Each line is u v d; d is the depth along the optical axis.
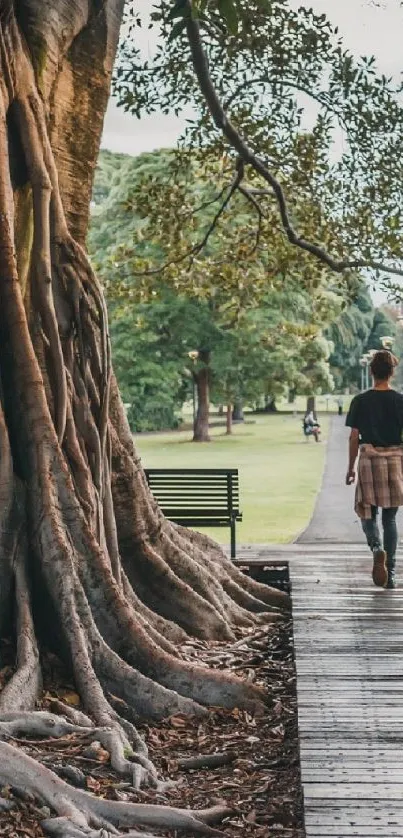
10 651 8.83
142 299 21.94
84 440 10.30
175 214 20.86
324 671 9.41
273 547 17.55
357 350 129.38
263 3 14.04
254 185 21.41
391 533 13.40
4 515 9.02
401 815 6.10
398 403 13.16
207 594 12.16
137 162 67.88
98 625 9.22
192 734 8.53
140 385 72.19
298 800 7.13
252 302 22.33
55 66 10.48
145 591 11.50
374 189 20.03
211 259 21.73
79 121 11.00
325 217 20.47
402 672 9.38
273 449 66.81
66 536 9.17
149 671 9.13
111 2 11.24
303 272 21.48
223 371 70.44
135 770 7.19
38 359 9.98
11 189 9.49
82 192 11.06
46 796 6.55
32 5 10.37
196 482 16.28
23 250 10.05
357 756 7.14
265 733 8.56
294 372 71.69
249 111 19.69
